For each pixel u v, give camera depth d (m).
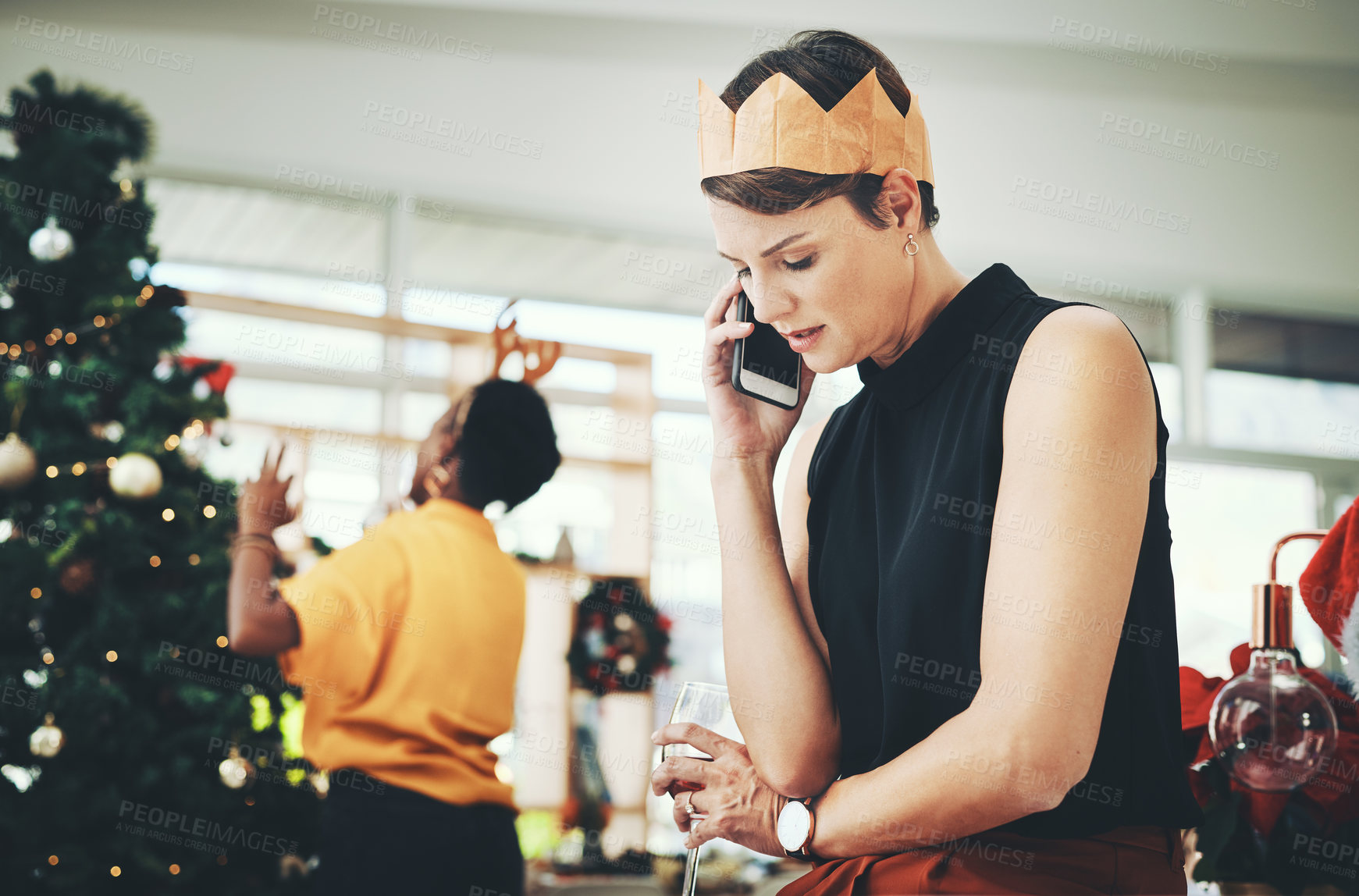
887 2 4.34
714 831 0.81
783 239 0.76
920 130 0.80
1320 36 4.45
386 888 1.74
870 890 0.69
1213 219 4.72
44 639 2.42
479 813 1.81
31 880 2.22
